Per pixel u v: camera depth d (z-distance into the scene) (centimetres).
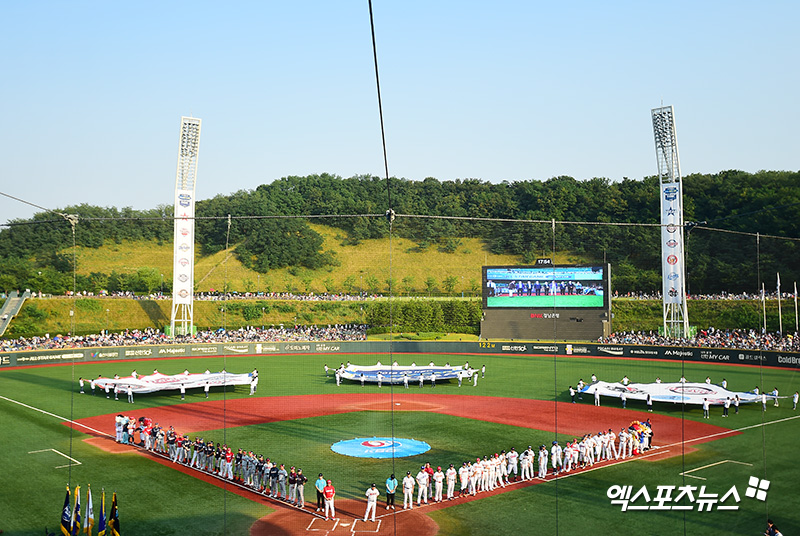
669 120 9019
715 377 6888
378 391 6638
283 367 8250
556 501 3039
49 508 3102
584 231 16212
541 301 9906
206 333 9975
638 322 11381
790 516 2964
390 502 3155
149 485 3478
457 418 5225
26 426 4791
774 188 13550
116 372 7488
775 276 11775
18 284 12112
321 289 14825
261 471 3434
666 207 9150
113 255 15562
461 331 11100
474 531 2809
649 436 4178
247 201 18538
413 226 18138
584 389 5900
